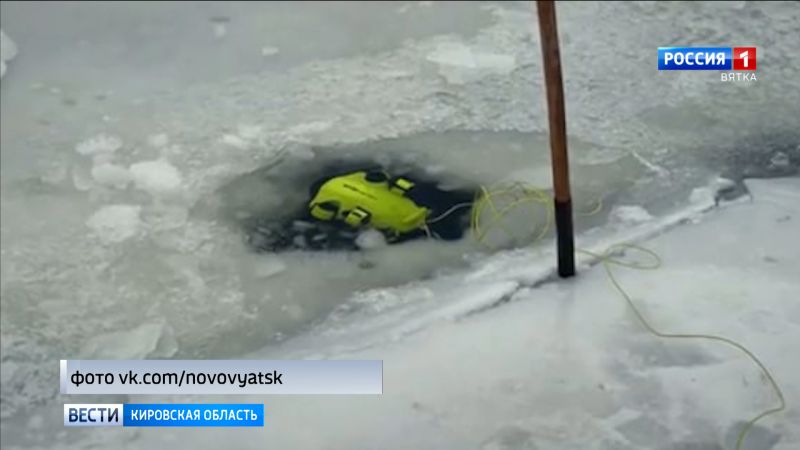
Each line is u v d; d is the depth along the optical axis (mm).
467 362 4941
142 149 6633
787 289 5219
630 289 5285
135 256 5793
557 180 5129
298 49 7648
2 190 6328
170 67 7520
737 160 6270
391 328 5207
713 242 5594
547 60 4805
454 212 6012
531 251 5660
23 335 5309
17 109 7078
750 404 4625
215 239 5902
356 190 6113
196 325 5344
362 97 7062
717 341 4941
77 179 6387
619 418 4605
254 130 6785
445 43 7598
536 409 4676
